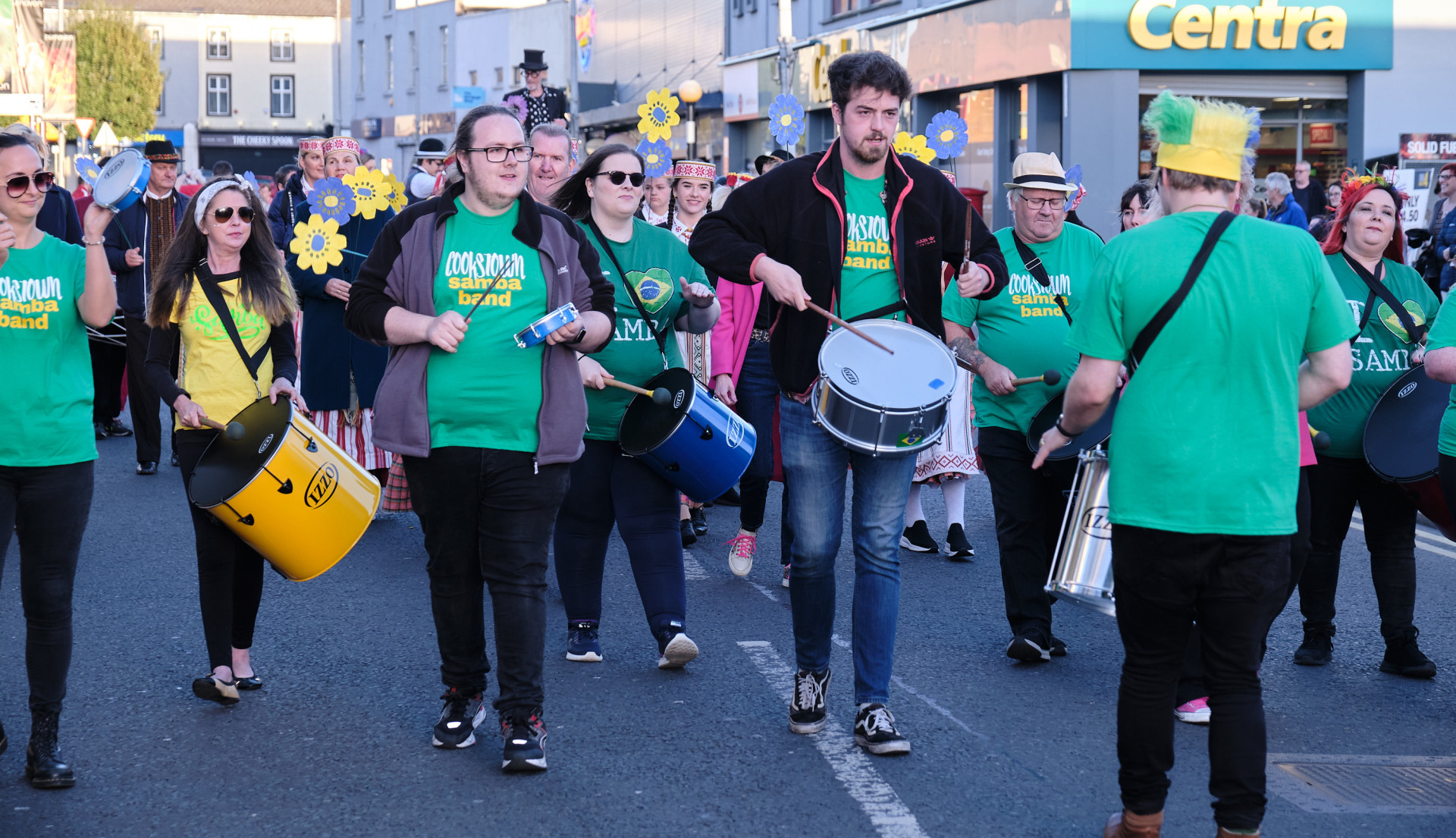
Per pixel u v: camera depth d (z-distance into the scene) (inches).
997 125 824.3
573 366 173.5
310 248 244.2
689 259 226.2
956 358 198.7
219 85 2564.0
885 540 178.9
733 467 215.2
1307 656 221.8
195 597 260.1
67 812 157.9
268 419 189.3
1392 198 216.4
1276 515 137.5
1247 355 137.3
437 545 173.8
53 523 165.2
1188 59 751.7
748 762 173.9
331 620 243.4
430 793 163.6
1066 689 206.8
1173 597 140.4
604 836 151.0
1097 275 142.0
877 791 164.2
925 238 179.3
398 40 2151.8
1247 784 137.9
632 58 1409.9
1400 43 766.5
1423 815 159.0
